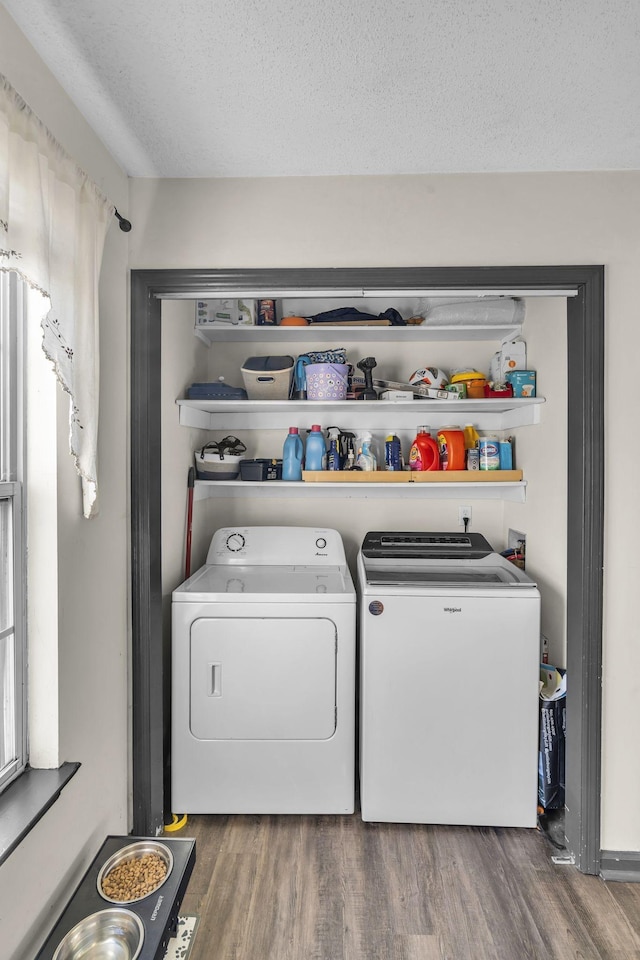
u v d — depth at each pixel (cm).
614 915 169
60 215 131
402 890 177
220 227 191
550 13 119
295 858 190
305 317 279
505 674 203
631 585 186
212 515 292
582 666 186
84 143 157
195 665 209
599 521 185
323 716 209
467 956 154
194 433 272
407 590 204
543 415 239
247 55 132
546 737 208
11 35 121
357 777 234
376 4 116
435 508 290
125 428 189
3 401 135
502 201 188
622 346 186
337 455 271
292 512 291
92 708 163
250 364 258
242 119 158
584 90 146
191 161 181
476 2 116
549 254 187
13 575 136
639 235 186
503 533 288
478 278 188
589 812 186
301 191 190
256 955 154
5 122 107
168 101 150
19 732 138
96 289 150
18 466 138
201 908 169
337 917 166
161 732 202
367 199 190
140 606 192
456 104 151
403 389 261
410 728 204
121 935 129
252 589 217
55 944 127
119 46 129
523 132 165
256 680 209
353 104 151
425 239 189
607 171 186
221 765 209
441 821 205
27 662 141
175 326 238
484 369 286
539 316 244
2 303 134
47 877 136
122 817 188
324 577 242
